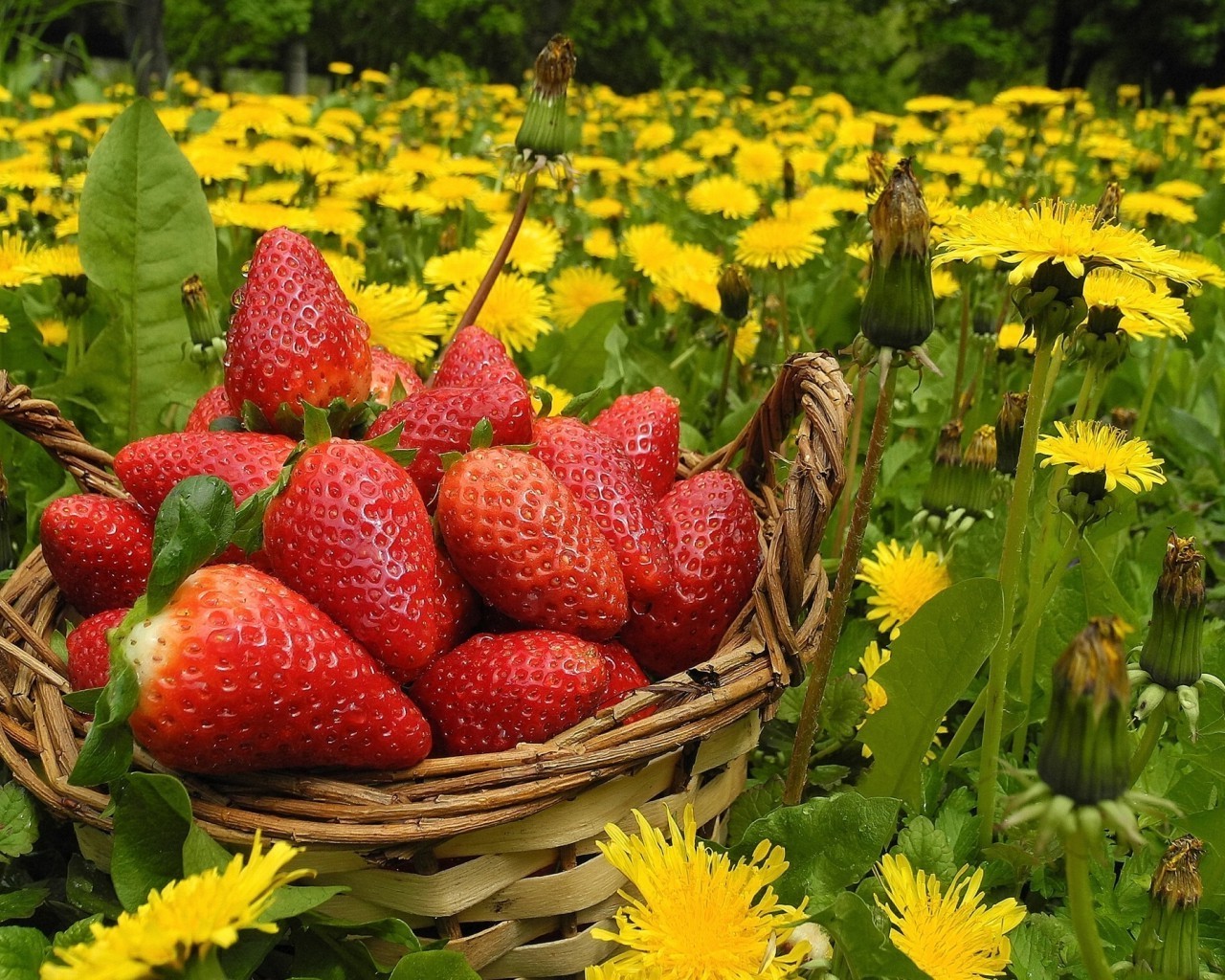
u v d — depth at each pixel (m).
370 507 0.36
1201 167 1.38
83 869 0.38
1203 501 0.65
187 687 0.33
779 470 0.49
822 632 0.39
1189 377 0.71
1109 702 0.30
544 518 0.37
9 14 1.93
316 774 0.36
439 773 0.35
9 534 0.45
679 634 0.40
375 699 0.35
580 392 0.60
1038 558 0.42
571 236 0.85
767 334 0.60
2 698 0.37
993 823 0.41
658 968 0.34
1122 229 0.36
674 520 0.41
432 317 0.54
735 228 0.93
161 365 0.54
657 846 0.35
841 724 0.43
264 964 0.37
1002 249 0.35
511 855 0.36
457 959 0.34
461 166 0.82
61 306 0.55
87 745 0.33
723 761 0.38
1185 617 0.35
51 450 0.43
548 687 0.36
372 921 0.35
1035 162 0.97
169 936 0.30
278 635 0.34
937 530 0.47
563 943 0.37
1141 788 0.42
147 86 1.94
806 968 0.34
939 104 1.16
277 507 0.36
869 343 0.35
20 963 0.35
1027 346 0.50
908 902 0.36
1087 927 0.32
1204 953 0.38
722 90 2.76
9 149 0.99
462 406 0.40
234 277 0.68
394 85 1.91
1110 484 0.39
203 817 0.35
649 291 0.75
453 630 0.38
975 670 0.39
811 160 0.93
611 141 1.47
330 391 0.42
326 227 0.65
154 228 0.53
